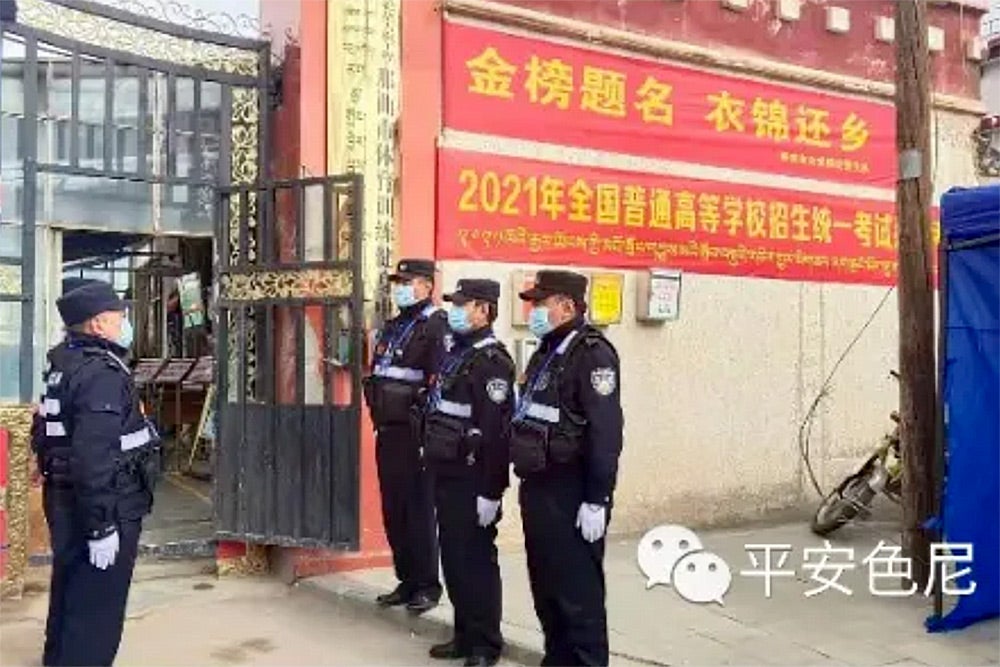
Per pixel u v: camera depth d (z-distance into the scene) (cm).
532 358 476
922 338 623
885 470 766
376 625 577
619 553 718
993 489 562
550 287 464
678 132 796
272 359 645
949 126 951
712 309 815
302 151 652
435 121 689
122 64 634
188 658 516
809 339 870
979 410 562
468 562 512
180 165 659
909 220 627
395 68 675
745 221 832
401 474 572
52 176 633
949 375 565
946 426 563
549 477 463
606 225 757
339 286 621
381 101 668
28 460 600
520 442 459
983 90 1087
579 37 745
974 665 503
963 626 559
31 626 556
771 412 848
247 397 662
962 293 566
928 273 625
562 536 461
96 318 453
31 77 605
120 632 466
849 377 895
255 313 666
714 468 816
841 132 886
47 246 636
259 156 677
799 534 790
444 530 516
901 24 636
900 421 643
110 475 440
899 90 635
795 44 859
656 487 786
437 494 518
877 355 912
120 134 643
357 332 615
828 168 879
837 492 790
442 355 561
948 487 561
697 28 805
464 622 516
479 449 507
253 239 662
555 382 456
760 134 840
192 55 658
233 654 525
